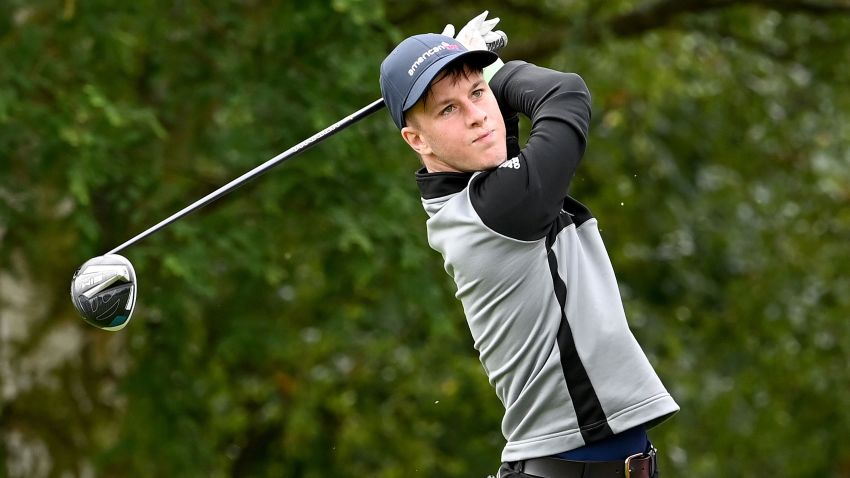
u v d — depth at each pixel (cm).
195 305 3369
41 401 3425
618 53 3816
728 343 4738
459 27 3794
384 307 3850
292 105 3073
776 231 4606
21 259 3325
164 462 3566
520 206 1273
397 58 1318
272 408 4438
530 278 1302
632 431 1338
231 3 3164
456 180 1329
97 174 2881
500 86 1388
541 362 1319
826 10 3925
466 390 4250
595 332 1310
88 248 3089
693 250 4619
